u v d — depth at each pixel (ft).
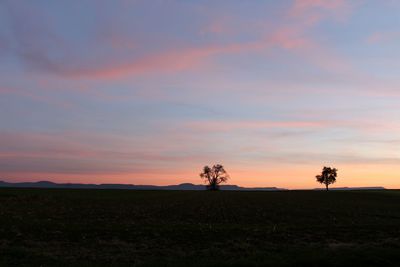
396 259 62.80
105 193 392.27
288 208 211.82
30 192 367.04
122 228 107.04
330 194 408.26
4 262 59.93
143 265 58.49
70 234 94.02
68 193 367.45
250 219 147.64
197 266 56.39
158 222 129.70
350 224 131.23
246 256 67.97
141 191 485.56
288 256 62.95
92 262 63.21
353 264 59.41
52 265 59.41
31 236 90.17
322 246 80.28
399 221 147.74
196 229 106.63
